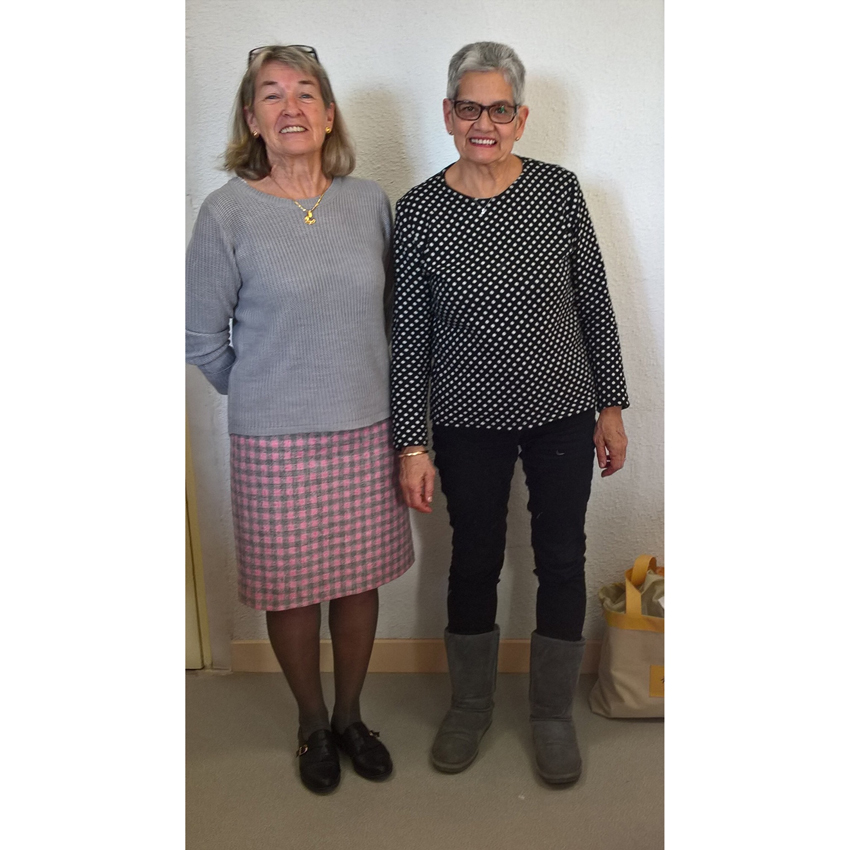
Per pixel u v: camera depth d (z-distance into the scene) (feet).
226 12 6.01
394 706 6.82
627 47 6.07
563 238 5.28
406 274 5.45
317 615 5.88
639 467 6.86
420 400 5.64
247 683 7.13
